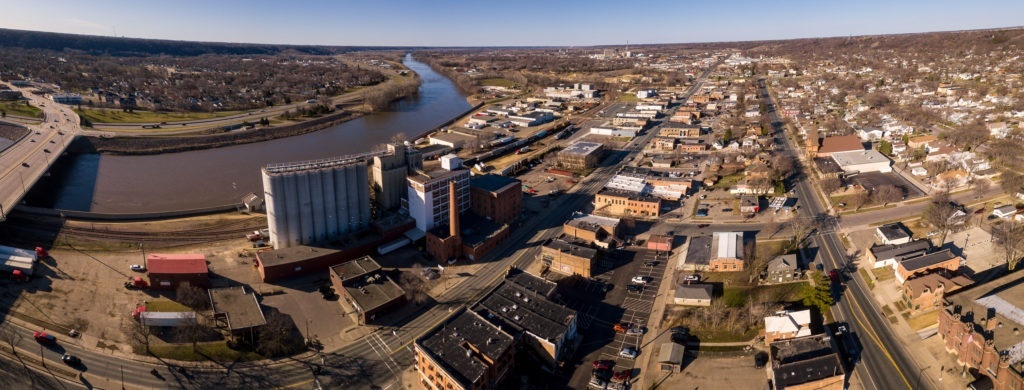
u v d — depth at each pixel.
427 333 138.50
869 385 130.62
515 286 164.88
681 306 165.25
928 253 182.88
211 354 141.12
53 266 178.75
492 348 132.50
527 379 135.38
